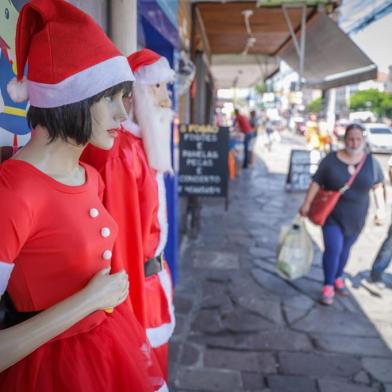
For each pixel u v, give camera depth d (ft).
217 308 12.26
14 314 3.82
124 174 5.60
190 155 16.93
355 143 11.66
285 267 12.87
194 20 17.85
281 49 27.99
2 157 4.19
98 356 3.85
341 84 18.93
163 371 6.96
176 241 13.57
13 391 3.57
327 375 9.30
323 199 12.18
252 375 9.23
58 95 3.51
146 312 6.29
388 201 24.67
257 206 25.99
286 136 99.66
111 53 3.70
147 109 6.28
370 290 13.65
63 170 3.81
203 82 24.61
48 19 3.52
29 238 3.51
